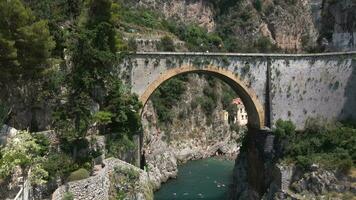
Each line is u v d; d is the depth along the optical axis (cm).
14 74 4041
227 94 11756
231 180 7588
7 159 3269
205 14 13525
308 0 13812
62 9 5262
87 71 4681
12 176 3294
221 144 10662
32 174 3412
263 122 6028
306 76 6109
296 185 5519
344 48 7706
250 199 6166
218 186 7206
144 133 7925
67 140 4241
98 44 4859
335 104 6203
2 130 3750
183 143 9856
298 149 5788
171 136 9688
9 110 4059
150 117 8919
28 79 4272
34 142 3659
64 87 4578
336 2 7981
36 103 4362
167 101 9988
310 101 6122
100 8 4988
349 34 7656
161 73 5553
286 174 5634
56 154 3991
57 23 4919
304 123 6097
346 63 6238
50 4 5062
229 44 12900
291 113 6062
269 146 5962
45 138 3991
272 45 13250
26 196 3219
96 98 4919
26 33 3844
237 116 11506
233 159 9806
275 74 6006
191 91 10688
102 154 4572
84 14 5100
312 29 13138
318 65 6150
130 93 5369
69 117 4416
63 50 4731
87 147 4447
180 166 8956
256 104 5978
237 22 13388
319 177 5406
